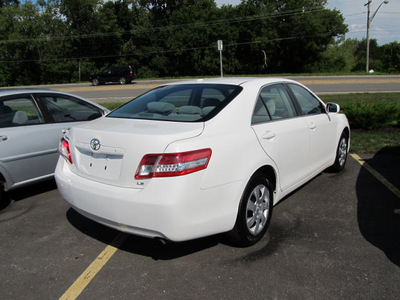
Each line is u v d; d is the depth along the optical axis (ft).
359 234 11.09
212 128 9.44
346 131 17.57
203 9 177.99
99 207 9.17
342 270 9.12
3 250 10.69
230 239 10.16
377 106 27.45
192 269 9.36
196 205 8.60
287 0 167.43
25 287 8.80
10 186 14.11
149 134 8.70
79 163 10.12
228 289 8.47
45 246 10.89
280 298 8.09
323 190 15.06
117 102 54.34
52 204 14.43
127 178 8.79
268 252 10.11
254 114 10.82
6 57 163.63
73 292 8.55
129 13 183.01
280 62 179.01
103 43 176.55
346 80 91.81
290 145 11.87
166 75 178.40
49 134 15.24
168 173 8.30
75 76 171.73
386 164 18.78
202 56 169.37
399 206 13.21
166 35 175.73
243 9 167.84
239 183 9.45
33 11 168.76
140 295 8.36
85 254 10.35
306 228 11.59
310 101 14.65
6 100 14.55
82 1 166.91
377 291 8.24
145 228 8.55
